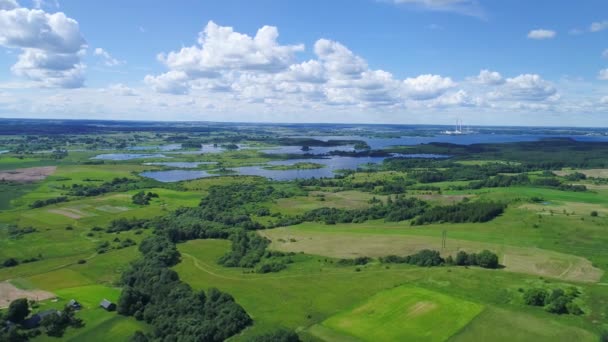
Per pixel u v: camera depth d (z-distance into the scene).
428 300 116.94
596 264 145.12
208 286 134.88
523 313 108.38
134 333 105.75
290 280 138.00
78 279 143.88
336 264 153.00
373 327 104.81
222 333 102.94
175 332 105.25
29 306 121.12
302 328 105.56
